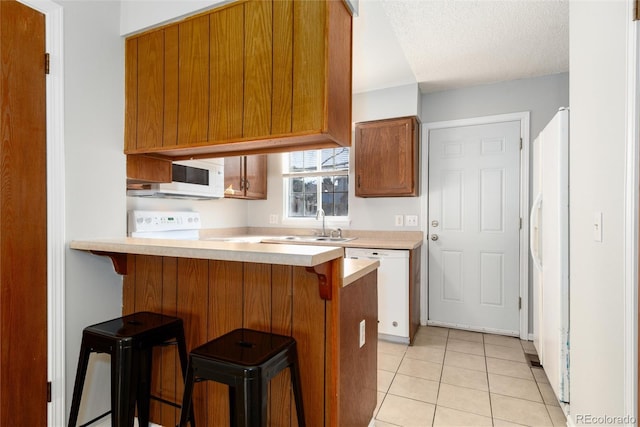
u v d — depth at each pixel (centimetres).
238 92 159
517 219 314
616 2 124
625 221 117
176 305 171
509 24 224
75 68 164
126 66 189
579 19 161
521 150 313
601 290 137
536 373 241
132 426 133
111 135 182
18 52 143
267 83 153
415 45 252
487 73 301
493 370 246
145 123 183
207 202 364
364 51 262
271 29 153
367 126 336
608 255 131
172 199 318
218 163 309
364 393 167
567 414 181
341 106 158
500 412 194
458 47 255
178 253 135
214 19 165
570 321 177
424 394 214
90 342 139
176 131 175
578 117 162
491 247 323
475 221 329
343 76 161
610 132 129
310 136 147
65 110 159
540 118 306
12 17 141
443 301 341
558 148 189
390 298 300
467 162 332
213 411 160
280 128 150
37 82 150
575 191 166
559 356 187
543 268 225
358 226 369
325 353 139
